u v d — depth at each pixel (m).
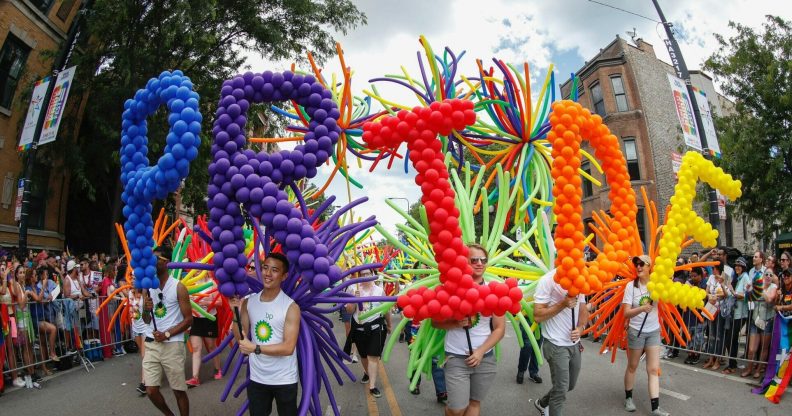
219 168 3.97
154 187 4.20
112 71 16.55
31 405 6.29
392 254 8.09
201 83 16.97
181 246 6.82
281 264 3.77
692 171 6.16
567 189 4.68
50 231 16.95
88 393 6.85
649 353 5.84
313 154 4.15
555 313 4.73
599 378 7.60
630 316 5.81
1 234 14.90
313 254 3.81
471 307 4.09
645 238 21.92
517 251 5.55
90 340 9.05
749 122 14.83
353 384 7.51
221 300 7.16
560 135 4.81
